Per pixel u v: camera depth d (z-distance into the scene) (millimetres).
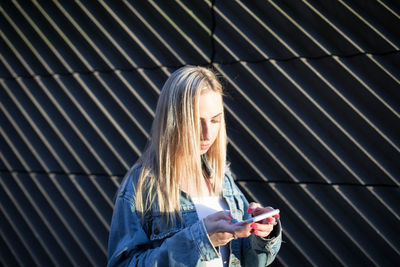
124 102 2379
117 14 2326
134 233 1370
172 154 1436
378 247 1938
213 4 2135
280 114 2070
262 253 1511
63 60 2479
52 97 2533
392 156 1876
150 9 2260
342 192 1974
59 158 2564
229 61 2146
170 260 1273
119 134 2404
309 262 2080
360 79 1903
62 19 2457
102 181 2479
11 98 2645
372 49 1884
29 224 2691
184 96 1382
